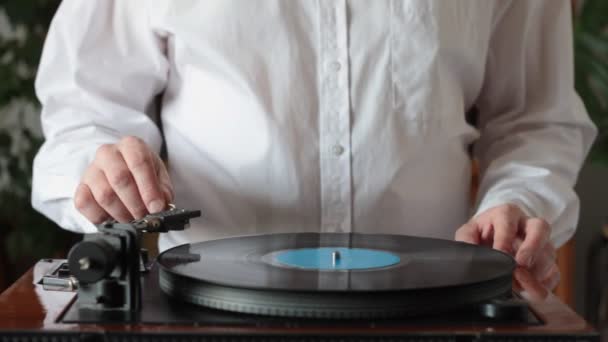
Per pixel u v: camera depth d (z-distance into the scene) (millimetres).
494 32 1168
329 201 1054
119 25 1108
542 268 844
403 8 1051
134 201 811
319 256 735
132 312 624
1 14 2709
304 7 1045
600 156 2623
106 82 1102
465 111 1175
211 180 1071
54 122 1088
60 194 993
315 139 1048
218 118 1053
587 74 2633
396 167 1056
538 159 1104
